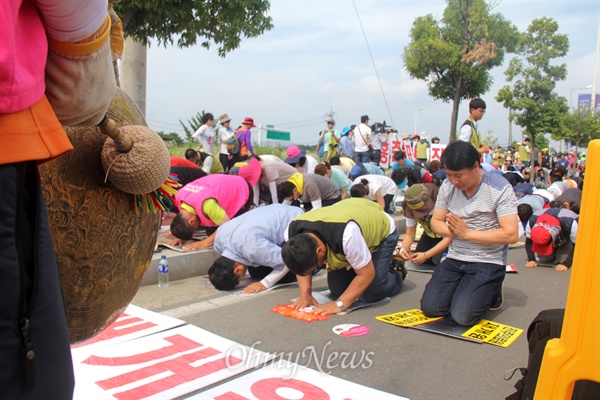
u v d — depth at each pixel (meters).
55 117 1.11
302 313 3.84
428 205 5.02
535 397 1.33
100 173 1.45
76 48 1.12
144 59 7.38
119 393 2.52
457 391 2.70
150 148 1.42
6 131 0.99
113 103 1.53
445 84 16.98
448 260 4.02
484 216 3.79
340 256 3.76
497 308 4.14
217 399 2.50
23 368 1.01
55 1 1.03
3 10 0.95
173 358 2.95
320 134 12.79
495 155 20.80
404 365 3.01
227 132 9.76
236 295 4.33
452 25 16.30
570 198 7.03
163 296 4.27
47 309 1.06
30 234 1.05
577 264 1.23
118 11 5.98
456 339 3.45
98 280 1.48
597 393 1.32
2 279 0.97
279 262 4.36
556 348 1.28
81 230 1.42
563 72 19.17
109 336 3.26
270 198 7.75
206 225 5.43
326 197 6.97
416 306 4.18
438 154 15.52
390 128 14.53
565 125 21.22
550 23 18.86
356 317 3.84
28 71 1.02
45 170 1.36
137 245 1.58
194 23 6.55
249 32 7.04
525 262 6.05
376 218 4.07
